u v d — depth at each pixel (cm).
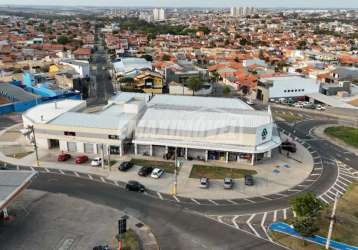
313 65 16638
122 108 8825
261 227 4981
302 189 6200
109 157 7012
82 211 5306
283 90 12725
